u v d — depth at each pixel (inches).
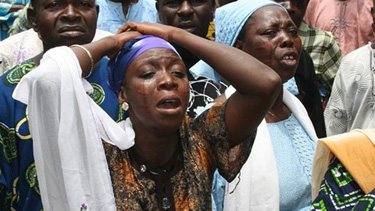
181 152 83.7
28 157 97.7
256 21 113.0
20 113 98.7
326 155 96.4
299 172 108.8
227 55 82.8
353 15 208.2
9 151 98.3
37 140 79.8
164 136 81.0
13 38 147.0
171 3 137.0
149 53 80.2
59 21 105.6
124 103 82.7
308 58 153.9
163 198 80.7
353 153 92.7
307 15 213.9
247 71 81.5
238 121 83.3
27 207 97.6
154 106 79.0
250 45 113.5
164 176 81.7
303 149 112.7
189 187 81.0
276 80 81.3
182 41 84.4
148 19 166.6
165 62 80.0
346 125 168.4
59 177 79.9
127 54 81.6
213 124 84.3
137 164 81.6
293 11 160.1
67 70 79.1
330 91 184.2
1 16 182.7
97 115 80.0
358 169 91.4
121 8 163.5
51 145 79.8
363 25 207.6
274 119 114.0
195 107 116.9
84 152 78.7
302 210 107.1
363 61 164.4
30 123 80.2
